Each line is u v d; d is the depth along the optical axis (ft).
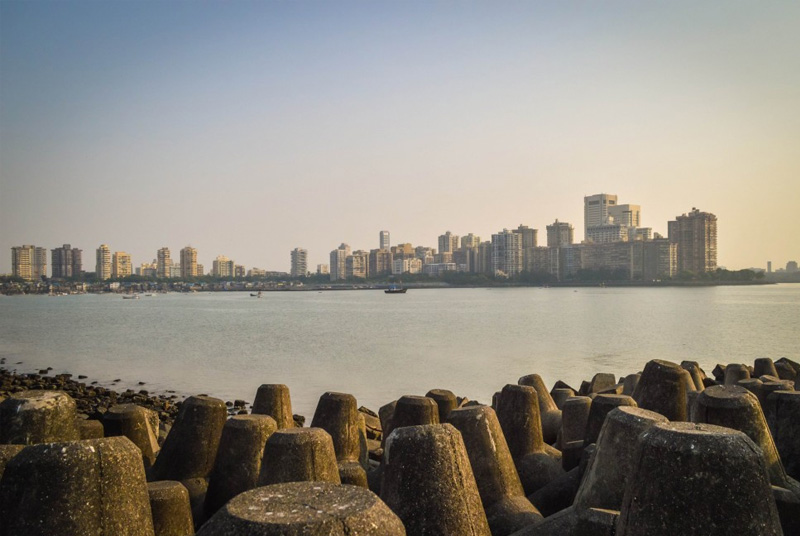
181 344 211.41
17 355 187.83
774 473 23.34
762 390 34.24
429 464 19.75
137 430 35.22
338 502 13.34
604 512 19.67
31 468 17.26
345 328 269.64
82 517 17.22
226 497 28.27
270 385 38.63
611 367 140.05
